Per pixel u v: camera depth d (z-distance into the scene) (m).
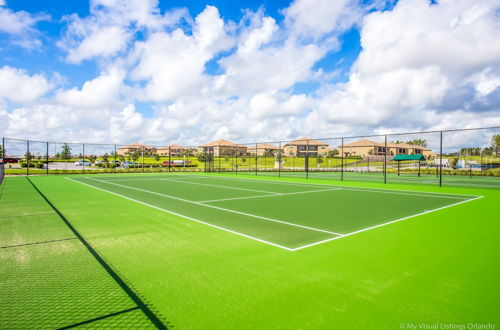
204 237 5.47
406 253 4.53
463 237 5.52
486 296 3.09
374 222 6.88
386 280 3.49
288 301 2.97
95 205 9.27
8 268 3.89
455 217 7.54
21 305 2.90
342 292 3.18
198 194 12.41
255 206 9.25
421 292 3.18
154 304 2.92
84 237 5.46
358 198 11.38
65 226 6.36
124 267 3.93
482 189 15.12
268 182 19.55
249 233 5.79
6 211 8.18
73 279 3.53
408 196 12.12
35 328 2.50
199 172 34.84
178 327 2.51
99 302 2.96
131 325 2.54
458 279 3.53
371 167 51.47
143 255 4.43
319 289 3.25
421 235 5.66
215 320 2.62
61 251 4.62
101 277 3.59
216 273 3.71
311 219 7.21
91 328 2.50
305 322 2.59
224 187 15.67
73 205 9.27
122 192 12.99
